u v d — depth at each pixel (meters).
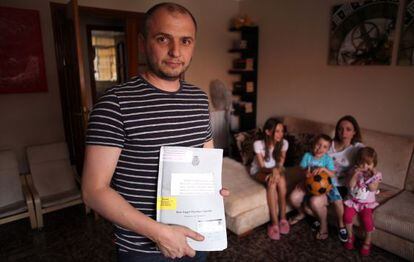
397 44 2.57
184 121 0.87
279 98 3.75
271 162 2.58
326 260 2.06
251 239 2.32
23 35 2.62
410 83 2.55
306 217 2.66
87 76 4.03
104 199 0.71
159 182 0.81
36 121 2.85
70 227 2.52
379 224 2.04
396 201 2.22
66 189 2.80
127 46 3.38
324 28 3.11
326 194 2.29
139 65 3.48
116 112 0.76
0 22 2.49
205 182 0.86
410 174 2.40
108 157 0.74
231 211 2.21
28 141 2.83
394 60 2.62
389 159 2.53
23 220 2.63
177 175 0.83
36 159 2.76
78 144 2.89
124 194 0.82
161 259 0.90
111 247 2.24
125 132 0.78
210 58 3.99
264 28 3.78
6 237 2.37
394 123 2.72
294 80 3.53
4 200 2.49
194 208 0.85
